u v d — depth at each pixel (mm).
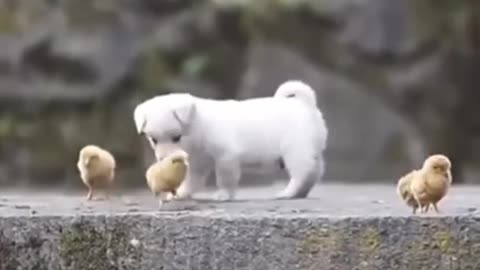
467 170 13945
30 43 13891
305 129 5035
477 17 14219
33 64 13906
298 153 5020
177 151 4379
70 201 4766
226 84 14102
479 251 3852
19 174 13406
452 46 14281
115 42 14008
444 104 14195
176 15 14398
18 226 3914
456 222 3852
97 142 13508
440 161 3953
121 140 13492
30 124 13656
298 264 3861
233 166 4836
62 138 13555
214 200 4762
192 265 3883
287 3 14430
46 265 3920
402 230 3848
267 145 4961
